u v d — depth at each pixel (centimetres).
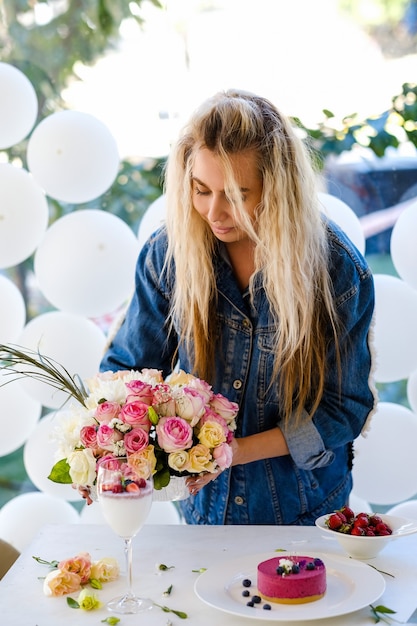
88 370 238
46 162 231
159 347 175
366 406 167
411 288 234
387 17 318
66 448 136
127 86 330
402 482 229
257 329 166
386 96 301
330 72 312
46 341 236
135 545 147
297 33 316
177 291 165
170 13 325
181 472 138
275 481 170
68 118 233
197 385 144
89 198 241
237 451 160
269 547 145
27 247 241
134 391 136
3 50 346
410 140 261
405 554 140
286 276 156
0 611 122
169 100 324
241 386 168
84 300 233
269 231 155
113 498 119
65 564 130
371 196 306
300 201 156
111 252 231
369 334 169
